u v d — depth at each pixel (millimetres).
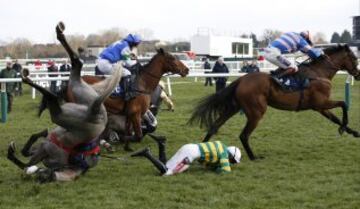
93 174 6688
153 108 10117
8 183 6191
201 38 41500
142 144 9305
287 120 12336
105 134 8844
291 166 7191
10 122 12430
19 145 9203
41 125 11891
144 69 8570
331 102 8281
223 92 7848
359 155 7918
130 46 8781
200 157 6652
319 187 5934
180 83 27188
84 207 5195
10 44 49969
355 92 20859
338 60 8648
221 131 10758
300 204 5273
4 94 12383
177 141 9641
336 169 6898
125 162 7527
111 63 8586
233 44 42812
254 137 9906
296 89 7980
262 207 5184
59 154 6055
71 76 5980
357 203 5285
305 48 8312
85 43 45219
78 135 5934
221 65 18625
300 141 9383
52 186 5977
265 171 6844
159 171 6766
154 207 5211
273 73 7992
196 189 5934
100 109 5863
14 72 15906
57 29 5664
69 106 5824
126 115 8398
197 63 27219
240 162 7469
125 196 5598
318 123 11766
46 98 5707
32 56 50188
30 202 5383
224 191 5824
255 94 7719
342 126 8477
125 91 8273
